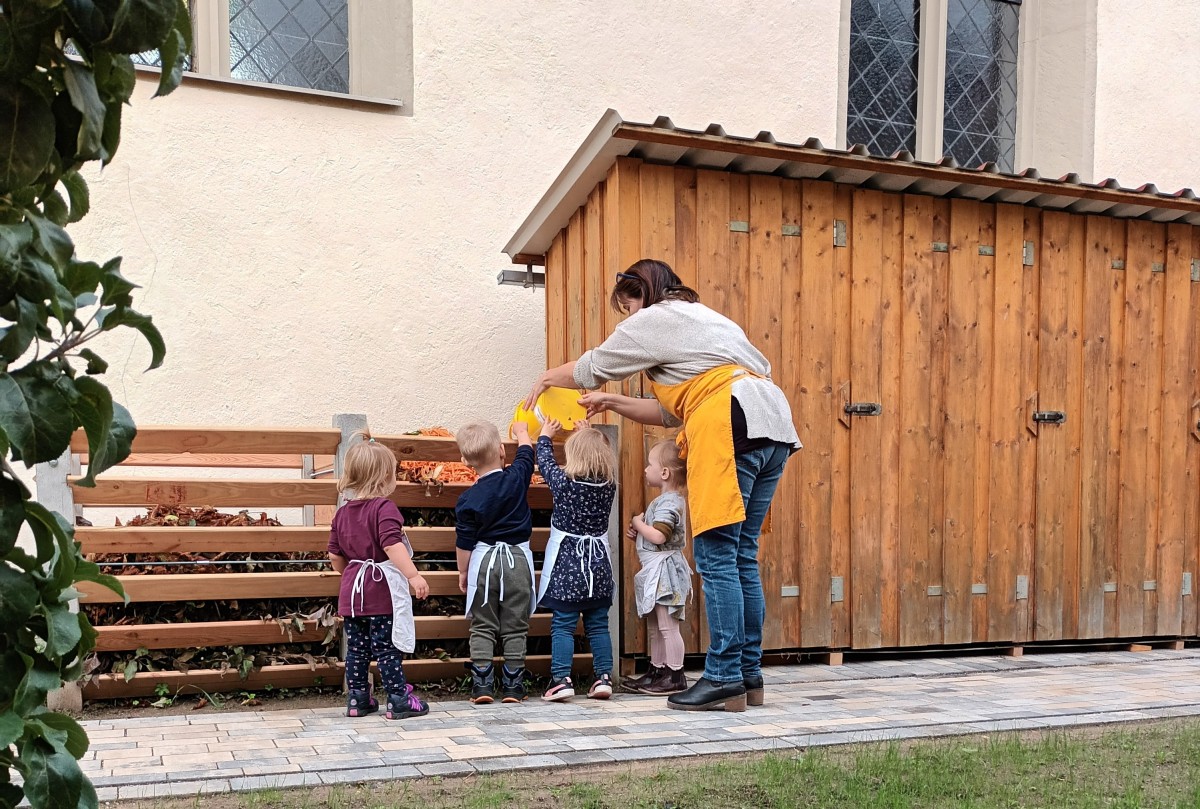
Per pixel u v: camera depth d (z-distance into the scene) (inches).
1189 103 340.5
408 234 257.6
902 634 222.8
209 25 247.0
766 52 295.7
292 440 180.2
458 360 261.6
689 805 114.3
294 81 257.1
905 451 224.5
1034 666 221.3
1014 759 136.0
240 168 242.5
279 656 179.2
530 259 254.5
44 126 42.2
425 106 259.8
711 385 166.7
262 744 142.2
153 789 117.7
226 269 240.5
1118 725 162.2
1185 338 253.4
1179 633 250.7
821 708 172.6
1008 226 235.5
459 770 127.4
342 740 145.1
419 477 189.6
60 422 43.7
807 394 216.1
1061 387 239.8
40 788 45.3
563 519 181.9
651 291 176.1
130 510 232.8
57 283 43.3
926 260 227.8
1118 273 246.7
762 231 212.8
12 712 43.9
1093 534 242.4
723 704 168.6
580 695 185.6
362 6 258.2
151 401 233.0
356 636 164.1
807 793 118.5
